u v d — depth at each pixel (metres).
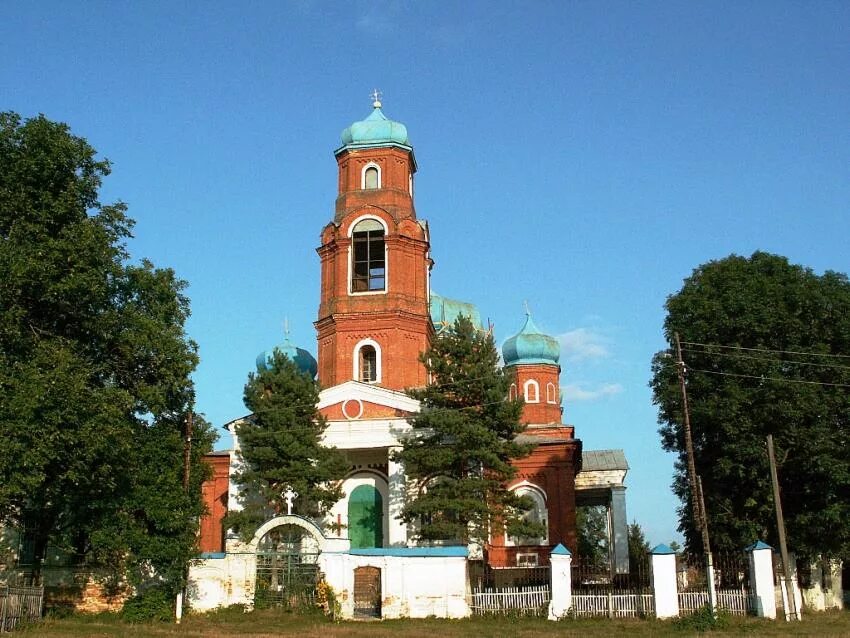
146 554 36.62
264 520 45.12
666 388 45.47
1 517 34.12
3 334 31.20
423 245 56.28
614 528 71.19
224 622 36.44
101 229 34.25
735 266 46.91
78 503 35.81
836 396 43.00
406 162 57.78
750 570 38.72
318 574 39.53
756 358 43.75
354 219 55.69
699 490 37.50
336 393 52.44
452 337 46.44
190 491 39.16
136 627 34.00
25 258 31.05
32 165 32.66
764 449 42.25
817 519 42.16
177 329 38.31
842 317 44.25
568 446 56.06
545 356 80.38
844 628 33.84
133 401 33.75
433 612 38.66
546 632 33.06
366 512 53.34
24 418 29.38
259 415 47.28
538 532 43.31
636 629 34.03
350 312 54.38
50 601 39.72
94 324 34.84
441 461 43.50
